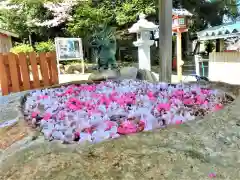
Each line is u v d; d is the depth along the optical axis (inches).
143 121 42.9
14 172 28.8
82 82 93.3
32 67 123.6
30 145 34.4
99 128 40.4
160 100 57.8
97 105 55.3
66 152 31.8
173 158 30.1
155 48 439.2
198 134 35.3
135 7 426.9
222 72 225.6
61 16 429.7
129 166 28.8
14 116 49.8
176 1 484.1
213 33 241.8
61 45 313.4
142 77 156.7
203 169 28.6
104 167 28.6
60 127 41.1
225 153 31.3
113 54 134.7
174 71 315.0
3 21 491.2
